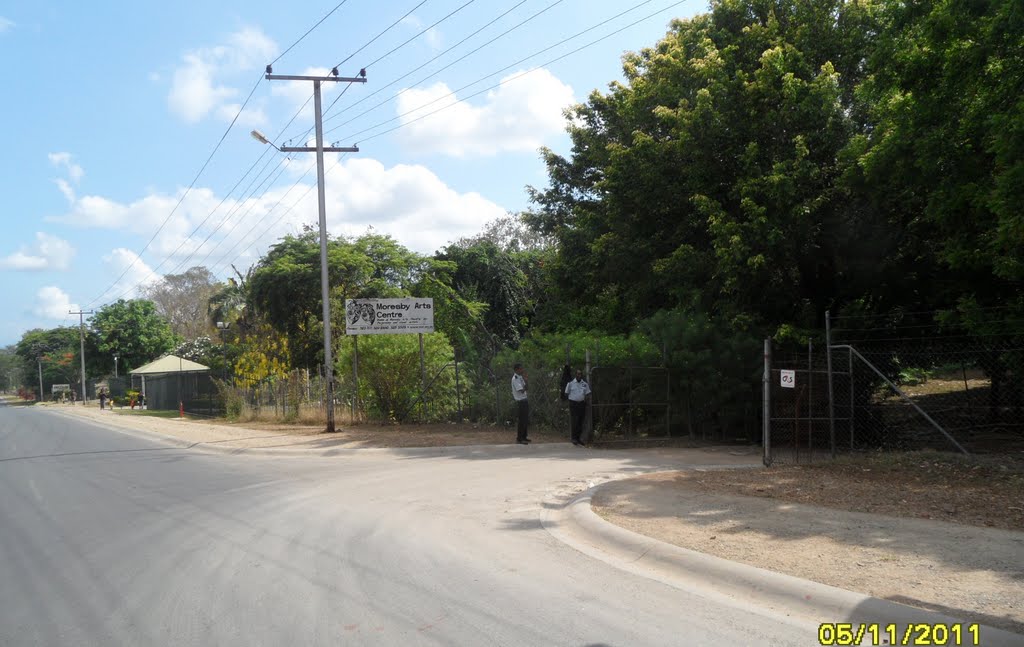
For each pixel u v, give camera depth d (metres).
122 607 5.90
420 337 21.84
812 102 17.06
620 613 5.47
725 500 9.16
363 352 22.31
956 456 11.29
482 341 34.94
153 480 13.12
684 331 17.36
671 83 20.27
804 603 5.55
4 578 6.89
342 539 8.01
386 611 5.61
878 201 16.05
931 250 16.98
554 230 30.33
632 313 22.91
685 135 18.38
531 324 38.47
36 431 27.55
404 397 22.06
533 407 19.08
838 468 11.31
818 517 8.03
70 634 5.33
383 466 14.08
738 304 18.45
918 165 13.52
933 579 5.75
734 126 18.11
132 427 27.56
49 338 105.31
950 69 12.27
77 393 82.00
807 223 16.86
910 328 17.22
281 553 7.46
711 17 20.89
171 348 72.81
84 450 19.11
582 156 28.83
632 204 21.27
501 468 13.30
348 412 23.12
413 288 35.09
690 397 17.39
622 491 10.09
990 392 15.84
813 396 17.00
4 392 156.12
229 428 24.12
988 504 8.33
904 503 8.57
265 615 5.58
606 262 22.78
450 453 15.89
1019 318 13.47
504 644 4.90
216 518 9.41
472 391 21.45
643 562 6.91
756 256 16.64
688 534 7.52
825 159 17.69
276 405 27.03
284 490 11.50
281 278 31.77
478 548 7.50
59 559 7.52
